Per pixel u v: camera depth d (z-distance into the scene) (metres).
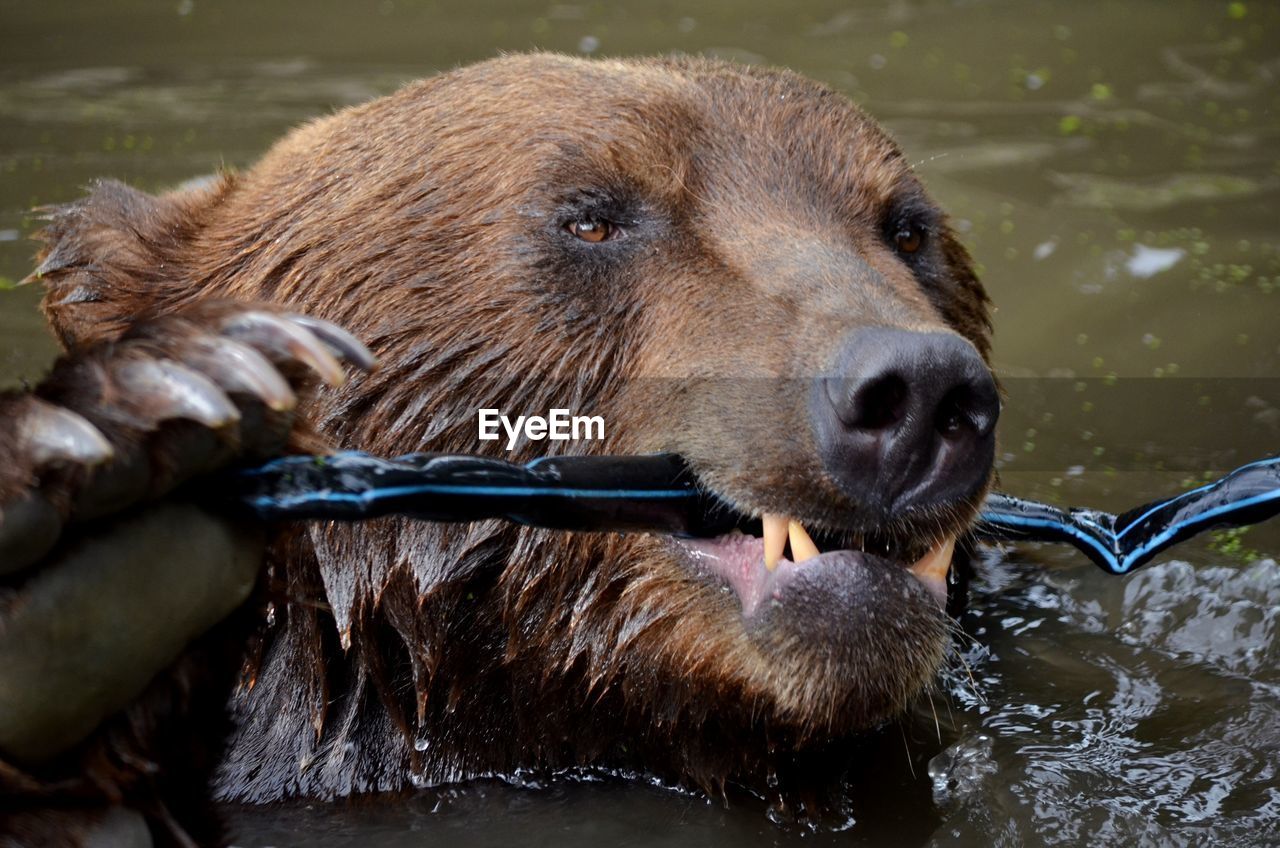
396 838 5.68
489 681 6.04
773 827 5.82
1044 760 6.07
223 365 3.90
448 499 4.24
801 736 5.59
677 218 5.95
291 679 6.03
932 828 5.80
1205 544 8.10
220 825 4.85
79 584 3.88
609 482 4.82
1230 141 12.98
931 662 5.23
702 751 5.98
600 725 6.05
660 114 6.16
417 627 5.88
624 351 5.81
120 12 16.19
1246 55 14.94
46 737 4.02
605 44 14.91
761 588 5.27
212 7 16.39
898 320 5.26
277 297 6.24
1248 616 7.17
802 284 5.54
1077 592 7.54
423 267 5.99
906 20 16.03
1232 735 6.27
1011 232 11.32
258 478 4.05
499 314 5.89
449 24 15.66
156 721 4.36
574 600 5.79
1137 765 6.06
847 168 6.30
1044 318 10.45
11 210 11.20
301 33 15.46
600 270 5.90
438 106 6.36
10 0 16.47
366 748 6.06
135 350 3.92
